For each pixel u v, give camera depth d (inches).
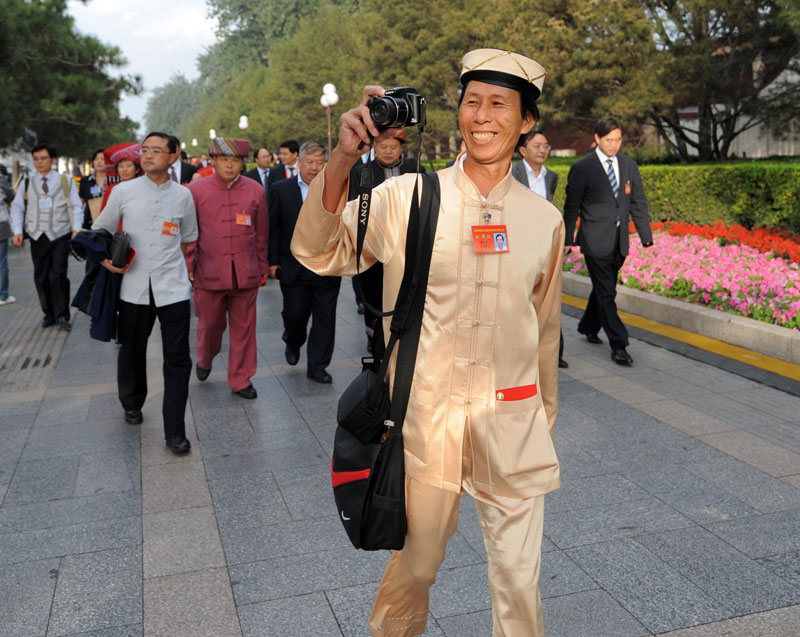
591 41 686.5
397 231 86.0
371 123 80.7
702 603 120.3
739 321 267.9
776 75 658.8
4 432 203.5
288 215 237.9
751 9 599.5
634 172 253.0
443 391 86.2
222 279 218.8
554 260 90.2
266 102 2305.6
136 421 206.8
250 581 129.6
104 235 182.2
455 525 91.5
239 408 218.7
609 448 182.7
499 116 82.8
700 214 475.5
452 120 1163.9
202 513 154.8
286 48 2126.0
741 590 123.6
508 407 87.3
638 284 339.3
